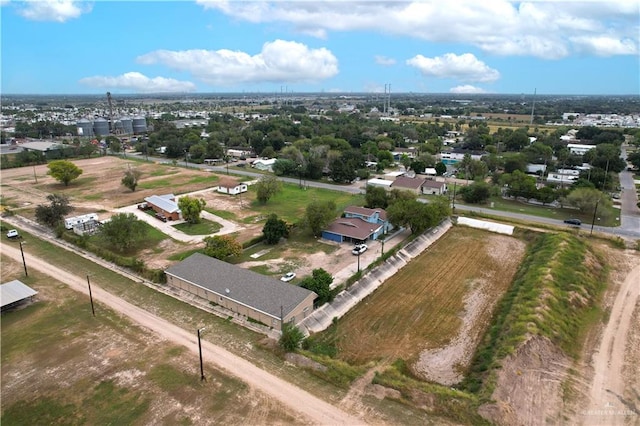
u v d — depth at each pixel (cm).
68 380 3394
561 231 6956
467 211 8275
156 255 6044
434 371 3662
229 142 17325
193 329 4159
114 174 11894
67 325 4222
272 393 3250
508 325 4134
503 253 6322
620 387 3353
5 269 5522
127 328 4172
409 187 9806
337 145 14562
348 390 3288
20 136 18888
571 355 3753
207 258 5281
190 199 7481
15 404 3138
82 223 7012
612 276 5469
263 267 5625
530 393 3228
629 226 7388
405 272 5650
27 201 8956
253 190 10106
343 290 4872
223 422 2952
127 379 3406
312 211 6681
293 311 4175
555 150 14888
